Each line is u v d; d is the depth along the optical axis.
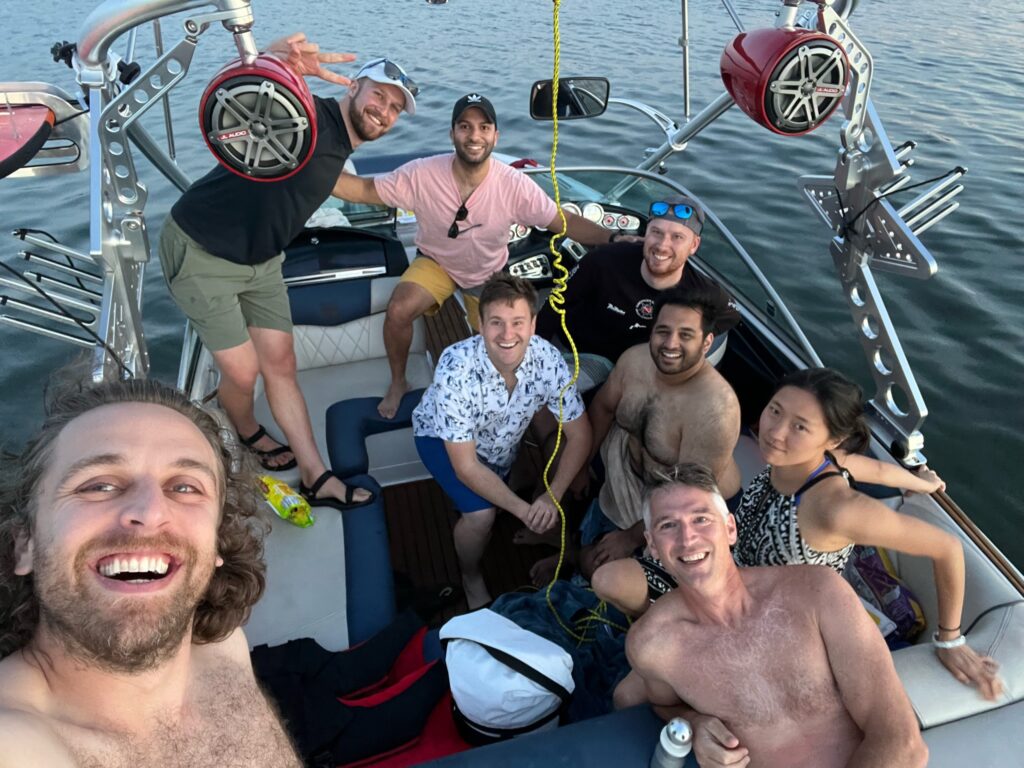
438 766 1.46
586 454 2.47
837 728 1.47
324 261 3.53
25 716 0.97
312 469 2.57
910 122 9.22
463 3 17.05
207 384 3.03
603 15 14.99
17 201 7.61
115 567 1.02
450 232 3.05
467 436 2.30
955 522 2.15
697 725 1.47
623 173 4.00
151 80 2.07
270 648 1.97
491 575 2.72
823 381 1.70
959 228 6.80
